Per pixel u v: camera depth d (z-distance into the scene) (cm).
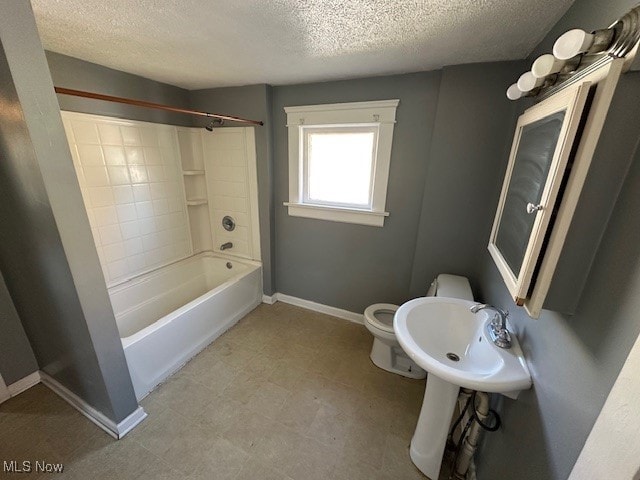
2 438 140
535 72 71
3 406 156
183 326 188
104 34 128
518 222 92
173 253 257
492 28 115
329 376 185
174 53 152
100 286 122
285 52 147
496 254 112
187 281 268
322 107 203
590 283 64
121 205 210
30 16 87
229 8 103
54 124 98
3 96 91
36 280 128
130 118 205
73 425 146
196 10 105
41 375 171
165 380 178
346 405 164
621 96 54
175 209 252
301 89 210
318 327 238
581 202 61
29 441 138
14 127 94
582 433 60
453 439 143
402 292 224
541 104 81
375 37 126
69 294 118
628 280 53
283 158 234
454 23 112
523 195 90
